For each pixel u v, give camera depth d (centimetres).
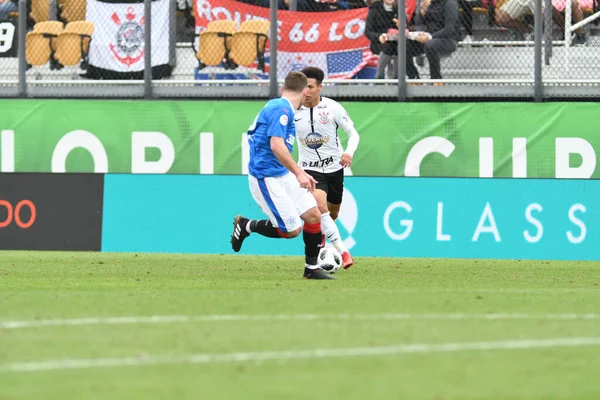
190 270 3712
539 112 4597
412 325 2061
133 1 5012
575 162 4578
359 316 2197
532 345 1819
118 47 5022
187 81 4897
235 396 1370
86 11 5062
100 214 4850
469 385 1466
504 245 4606
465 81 4794
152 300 2511
